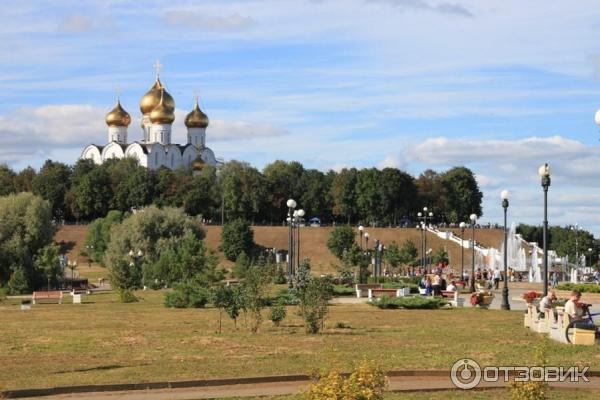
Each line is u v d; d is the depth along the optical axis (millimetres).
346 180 177125
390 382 23281
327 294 35844
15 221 95188
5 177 181500
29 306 52844
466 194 186000
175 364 26266
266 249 135875
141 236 108000
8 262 84188
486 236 155250
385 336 33844
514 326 38219
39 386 22609
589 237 146250
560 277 105312
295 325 38562
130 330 37188
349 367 24125
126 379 23531
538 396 18078
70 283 86375
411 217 178125
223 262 128750
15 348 30938
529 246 135500
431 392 21953
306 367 25359
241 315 43500
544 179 40375
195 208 172500
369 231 149750
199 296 52094
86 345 31672
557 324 32656
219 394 21875
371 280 80688
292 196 181125
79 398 21609
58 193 175875
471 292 66188
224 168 185750
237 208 171250
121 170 177750
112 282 66250
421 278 78938
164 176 174375
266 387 22859
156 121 199250
